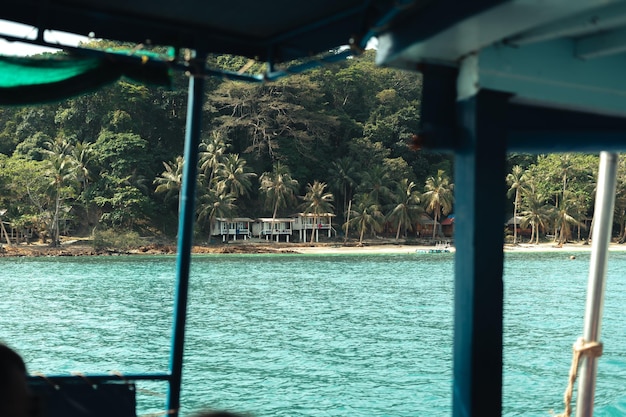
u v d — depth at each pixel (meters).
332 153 104.12
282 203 94.69
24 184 79.88
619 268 66.81
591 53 3.32
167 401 4.60
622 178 105.44
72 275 57.34
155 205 90.94
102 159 89.44
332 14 4.23
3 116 99.31
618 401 14.99
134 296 42.34
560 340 25.23
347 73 106.25
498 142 3.29
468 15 2.75
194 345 24.69
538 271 64.31
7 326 29.66
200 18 4.46
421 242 101.94
